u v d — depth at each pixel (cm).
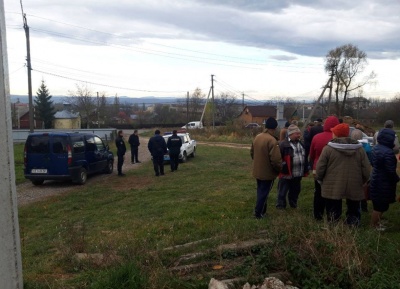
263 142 677
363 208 728
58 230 745
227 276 404
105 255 474
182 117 8312
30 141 1370
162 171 1578
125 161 2239
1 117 280
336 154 552
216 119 7775
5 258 286
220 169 1722
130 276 382
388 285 358
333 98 6438
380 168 571
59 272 470
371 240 450
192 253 471
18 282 296
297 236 443
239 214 762
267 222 570
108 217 858
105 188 1308
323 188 566
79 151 1413
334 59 6278
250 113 8481
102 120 7319
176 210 845
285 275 396
